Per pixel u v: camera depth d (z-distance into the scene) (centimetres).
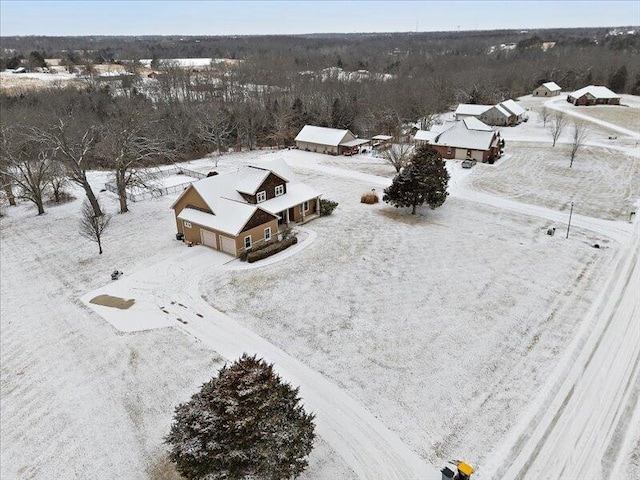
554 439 1661
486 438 1672
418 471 1550
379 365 2061
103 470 1587
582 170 5112
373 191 4575
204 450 1338
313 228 3678
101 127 5222
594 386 1914
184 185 4956
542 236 3419
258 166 3847
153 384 1981
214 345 2230
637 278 2784
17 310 2611
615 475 1521
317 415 1783
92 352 2208
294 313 2483
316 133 6688
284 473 1372
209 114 7169
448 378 1973
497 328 2311
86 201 4412
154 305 2608
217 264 3083
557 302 2538
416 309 2492
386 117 7775
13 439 1723
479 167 5378
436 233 3512
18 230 3866
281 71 11688
